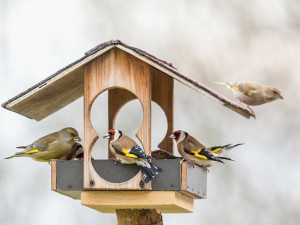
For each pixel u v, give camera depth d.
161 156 14.29
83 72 13.22
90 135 12.86
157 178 12.82
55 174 12.98
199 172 13.65
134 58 12.88
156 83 14.83
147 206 12.96
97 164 12.88
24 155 14.27
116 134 12.91
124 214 13.62
